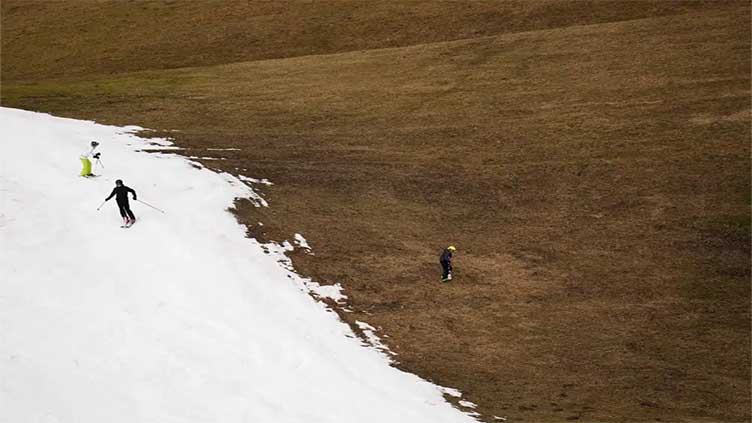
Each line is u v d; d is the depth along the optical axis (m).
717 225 152.38
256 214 135.50
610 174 173.12
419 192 161.25
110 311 98.06
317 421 81.25
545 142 189.00
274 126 196.38
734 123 192.50
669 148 183.62
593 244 145.00
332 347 100.75
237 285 109.81
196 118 199.12
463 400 93.06
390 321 112.50
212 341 95.94
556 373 103.62
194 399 83.06
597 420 90.31
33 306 95.25
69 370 83.75
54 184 128.00
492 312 118.94
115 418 76.38
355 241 135.25
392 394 91.12
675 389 101.56
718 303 126.81
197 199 132.88
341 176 163.38
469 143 189.38
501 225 150.88
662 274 135.12
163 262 111.69
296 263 122.94
